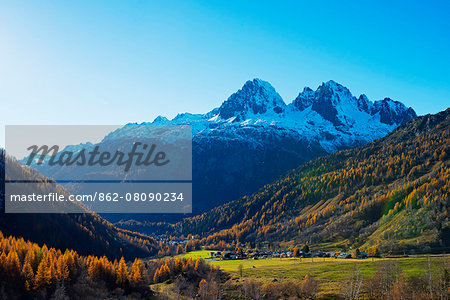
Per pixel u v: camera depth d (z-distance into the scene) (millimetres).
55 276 173125
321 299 147750
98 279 191625
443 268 161375
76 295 172750
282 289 163500
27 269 172250
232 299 168125
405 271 162625
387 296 139875
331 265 198375
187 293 183000
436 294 136875
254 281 180875
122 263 197125
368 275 167375
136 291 188500
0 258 169500
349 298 144000
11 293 158625
